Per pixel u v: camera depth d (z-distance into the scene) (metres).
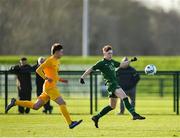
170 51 140.12
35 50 103.50
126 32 137.00
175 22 140.62
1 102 51.66
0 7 90.75
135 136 30.78
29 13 96.38
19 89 43.16
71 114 42.72
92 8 132.88
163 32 140.12
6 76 42.47
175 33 140.50
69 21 113.31
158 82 71.38
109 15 135.25
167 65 81.19
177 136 30.86
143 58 81.12
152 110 49.53
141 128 34.16
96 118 33.97
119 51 135.88
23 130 33.09
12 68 42.72
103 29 133.75
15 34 97.31
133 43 137.50
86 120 38.31
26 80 43.06
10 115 41.38
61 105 32.66
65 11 110.56
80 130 33.09
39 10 99.56
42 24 102.31
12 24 94.56
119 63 33.78
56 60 32.72
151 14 139.75
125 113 44.00
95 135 31.09
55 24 106.38
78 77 69.81
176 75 43.62
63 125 35.47
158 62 81.19
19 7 92.88
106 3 135.62
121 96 33.38
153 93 71.38
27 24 97.00
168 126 35.19
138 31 138.00
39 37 103.62
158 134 31.59
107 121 37.81
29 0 95.25
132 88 43.50
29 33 99.94
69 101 60.31
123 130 33.19
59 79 32.84
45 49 104.44
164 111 47.97
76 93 70.19
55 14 105.69
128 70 43.41
